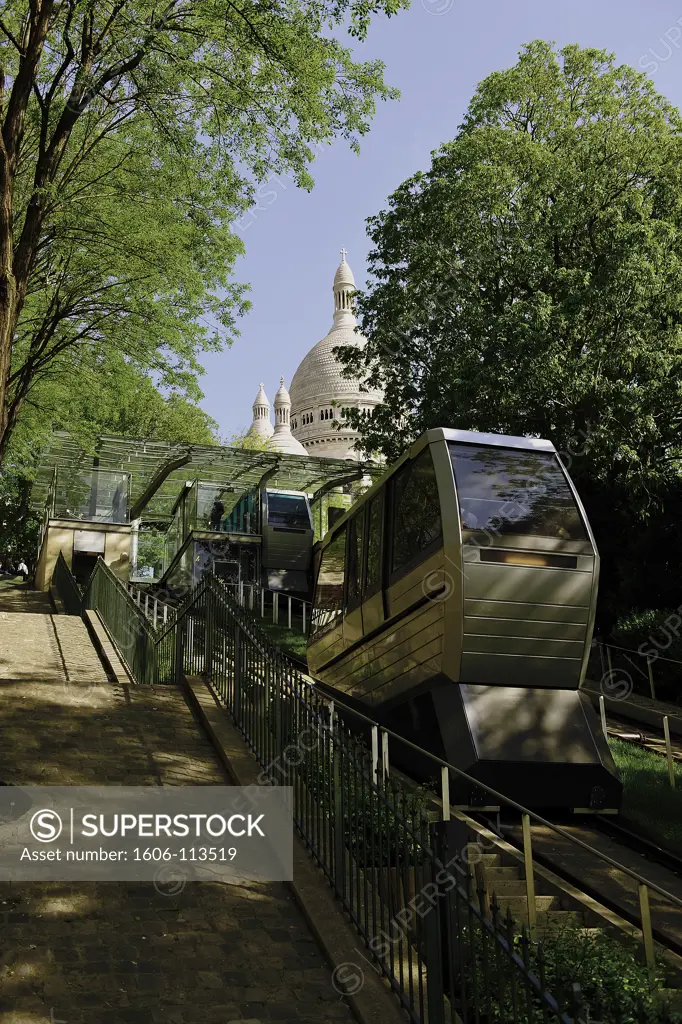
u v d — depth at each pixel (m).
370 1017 5.38
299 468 36.53
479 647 10.14
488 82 26.16
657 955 6.49
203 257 18.25
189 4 13.86
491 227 23.64
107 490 36.53
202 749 9.99
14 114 12.09
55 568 34.56
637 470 21.11
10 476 43.97
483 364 21.75
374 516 12.94
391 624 11.85
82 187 16.67
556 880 7.89
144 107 15.34
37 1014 5.08
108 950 5.90
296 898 6.90
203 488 37.72
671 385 21.00
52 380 22.66
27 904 6.35
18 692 11.05
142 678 16.31
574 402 21.08
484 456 11.07
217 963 5.93
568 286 22.20
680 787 12.23
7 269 11.69
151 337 19.53
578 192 23.31
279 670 9.19
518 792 9.88
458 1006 5.41
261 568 36.47
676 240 22.97
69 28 14.15
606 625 24.20
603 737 10.44
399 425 26.22
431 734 10.20
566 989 5.15
